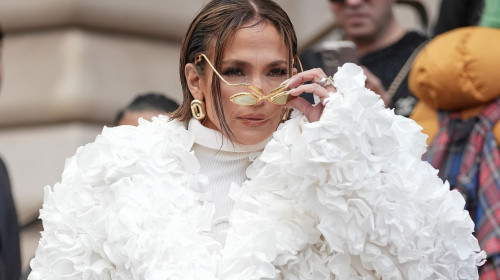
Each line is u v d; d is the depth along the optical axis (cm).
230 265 388
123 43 830
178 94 599
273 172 394
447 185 406
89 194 404
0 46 747
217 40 398
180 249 388
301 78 394
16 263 652
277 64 397
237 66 397
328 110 384
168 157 410
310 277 391
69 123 823
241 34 396
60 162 820
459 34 573
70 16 813
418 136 406
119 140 409
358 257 396
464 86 562
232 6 402
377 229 386
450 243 401
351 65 393
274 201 397
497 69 558
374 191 384
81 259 397
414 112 598
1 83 827
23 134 838
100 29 826
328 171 384
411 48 662
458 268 405
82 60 816
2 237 643
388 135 387
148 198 397
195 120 415
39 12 821
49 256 400
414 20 816
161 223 392
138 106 598
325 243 394
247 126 399
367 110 386
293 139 388
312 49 617
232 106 398
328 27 832
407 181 392
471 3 643
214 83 400
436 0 804
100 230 395
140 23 830
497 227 533
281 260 390
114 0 819
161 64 840
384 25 668
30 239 828
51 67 823
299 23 866
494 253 527
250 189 399
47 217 407
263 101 395
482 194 545
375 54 664
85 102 814
